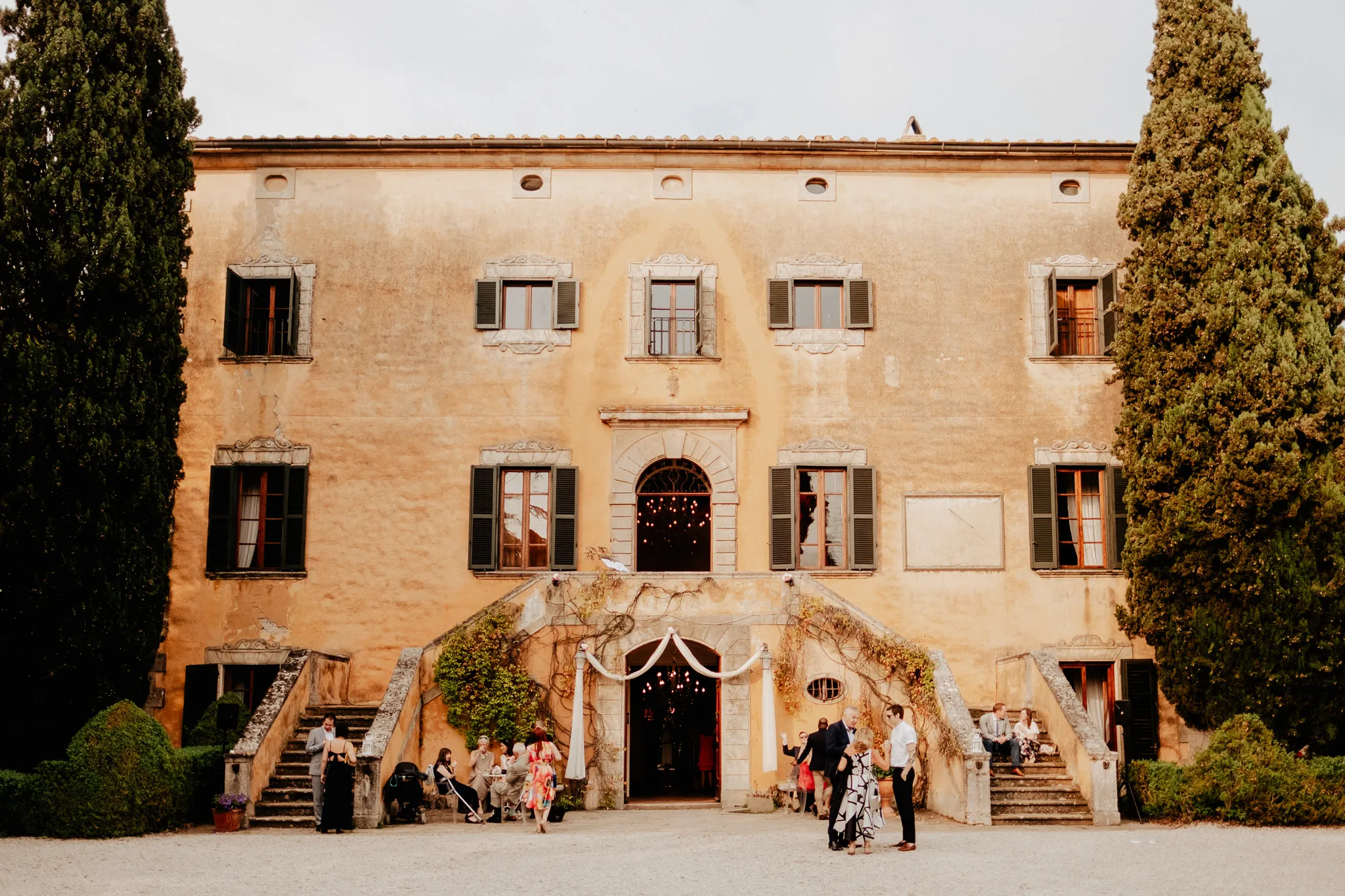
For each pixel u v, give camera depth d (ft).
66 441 60.18
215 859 46.55
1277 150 68.28
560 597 66.85
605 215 77.05
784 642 66.23
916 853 47.19
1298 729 62.59
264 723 60.95
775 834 52.95
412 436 74.59
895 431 75.00
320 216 76.74
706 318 75.92
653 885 40.50
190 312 75.61
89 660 60.23
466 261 76.48
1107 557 73.77
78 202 62.44
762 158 77.56
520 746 61.00
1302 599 62.03
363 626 72.69
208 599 73.00
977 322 76.23
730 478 74.23
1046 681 65.36
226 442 74.49
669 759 76.54
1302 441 64.44
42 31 65.57
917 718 64.64
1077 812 60.03
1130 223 70.95
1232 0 70.33
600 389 75.10
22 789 54.44
